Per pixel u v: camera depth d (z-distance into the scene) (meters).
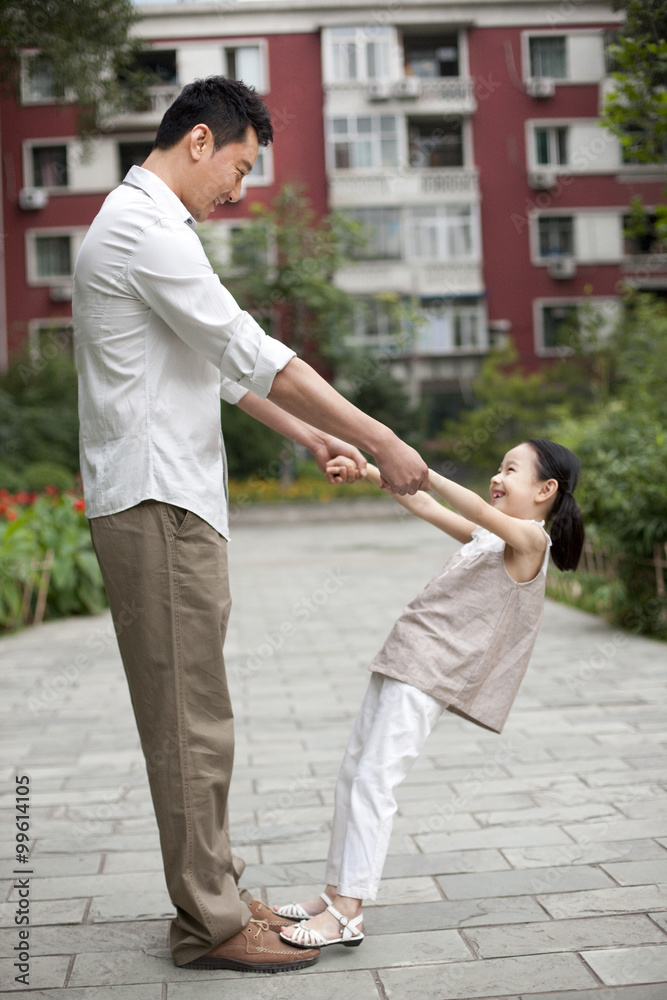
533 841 2.77
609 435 7.94
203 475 2.04
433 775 3.47
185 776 2.00
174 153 2.04
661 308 12.95
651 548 6.03
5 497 8.70
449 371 23.52
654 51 4.37
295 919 2.19
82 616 8.02
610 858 2.61
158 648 1.99
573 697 4.63
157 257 1.91
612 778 3.35
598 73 22.48
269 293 20.23
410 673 2.14
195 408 2.04
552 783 3.32
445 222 23.06
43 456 17.20
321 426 1.97
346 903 2.09
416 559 11.87
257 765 3.71
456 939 2.16
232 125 2.03
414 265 23.08
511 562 2.24
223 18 21.42
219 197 2.11
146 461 1.97
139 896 2.48
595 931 2.17
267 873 2.62
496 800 3.16
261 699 4.88
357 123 22.55
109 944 2.20
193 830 2.01
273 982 1.99
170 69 21.58
